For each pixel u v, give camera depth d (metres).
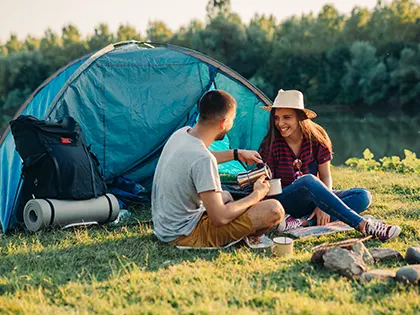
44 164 4.70
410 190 6.44
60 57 49.38
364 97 37.88
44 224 4.56
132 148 5.79
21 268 3.71
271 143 4.80
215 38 45.12
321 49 42.50
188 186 3.87
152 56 6.02
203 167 3.76
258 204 3.93
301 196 4.45
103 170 5.71
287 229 4.59
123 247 4.12
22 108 6.23
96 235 4.57
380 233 4.21
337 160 14.20
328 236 4.41
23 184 4.83
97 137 5.61
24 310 2.91
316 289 3.13
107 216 4.89
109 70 5.73
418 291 3.07
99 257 3.86
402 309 2.85
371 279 3.24
